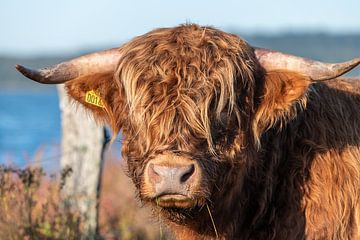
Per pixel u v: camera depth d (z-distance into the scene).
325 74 8.19
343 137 8.88
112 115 8.61
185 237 8.94
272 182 8.66
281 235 8.64
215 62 8.16
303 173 8.65
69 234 11.86
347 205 8.61
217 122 8.06
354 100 9.27
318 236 8.53
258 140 8.37
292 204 8.62
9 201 11.50
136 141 8.13
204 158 7.93
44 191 13.05
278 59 8.49
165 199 7.68
